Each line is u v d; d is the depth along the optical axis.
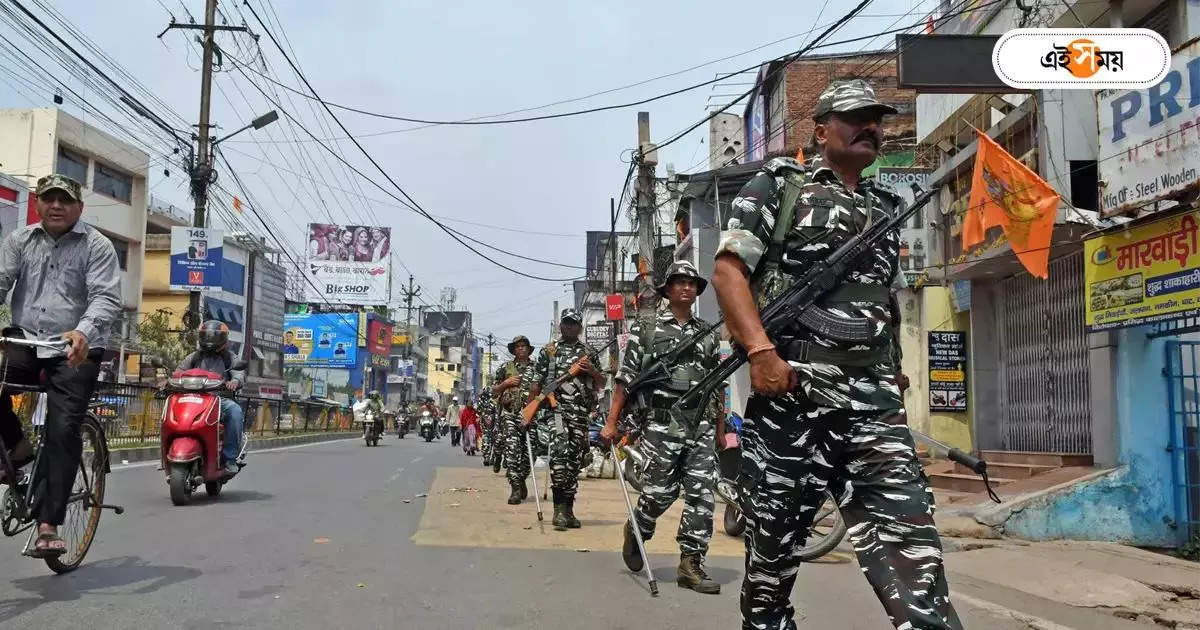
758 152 25.70
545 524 7.21
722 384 3.34
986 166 9.17
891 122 21.17
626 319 29.31
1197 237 7.37
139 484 9.02
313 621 3.82
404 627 3.80
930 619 2.29
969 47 9.70
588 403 7.18
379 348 62.22
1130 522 8.13
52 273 4.29
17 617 3.70
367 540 5.96
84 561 4.88
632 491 10.44
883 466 2.48
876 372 2.55
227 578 4.58
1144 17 9.37
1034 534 7.91
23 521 4.13
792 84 23.41
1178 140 7.41
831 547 5.75
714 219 22.97
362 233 47.72
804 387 2.52
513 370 10.12
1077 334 9.99
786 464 2.56
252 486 9.28
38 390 4.15
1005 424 11.45
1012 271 11.09
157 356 27.19
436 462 15.18
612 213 26.02
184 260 19.31
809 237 2.60
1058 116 9.47
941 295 13.25
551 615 4.13
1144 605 5.39
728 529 6.73
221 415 7.95
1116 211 8.09
